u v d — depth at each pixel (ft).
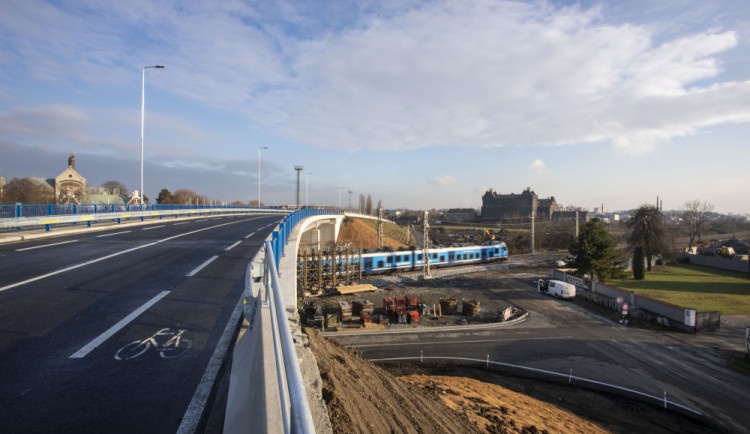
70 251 50.34
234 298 29.55
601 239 155.84
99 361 18.07
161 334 21.67
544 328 108.06
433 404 42.37
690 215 291.58
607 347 93.50
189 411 14.24
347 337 98.84
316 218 154.10
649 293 151.43
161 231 81.20
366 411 23.80
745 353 89.45
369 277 175.52
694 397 69.15
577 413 63.16
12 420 13.07
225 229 90.27
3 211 66.08
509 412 52.19
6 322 22.85
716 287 161.38
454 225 580.30
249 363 14.55
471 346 92.89
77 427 12.89
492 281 174.60
